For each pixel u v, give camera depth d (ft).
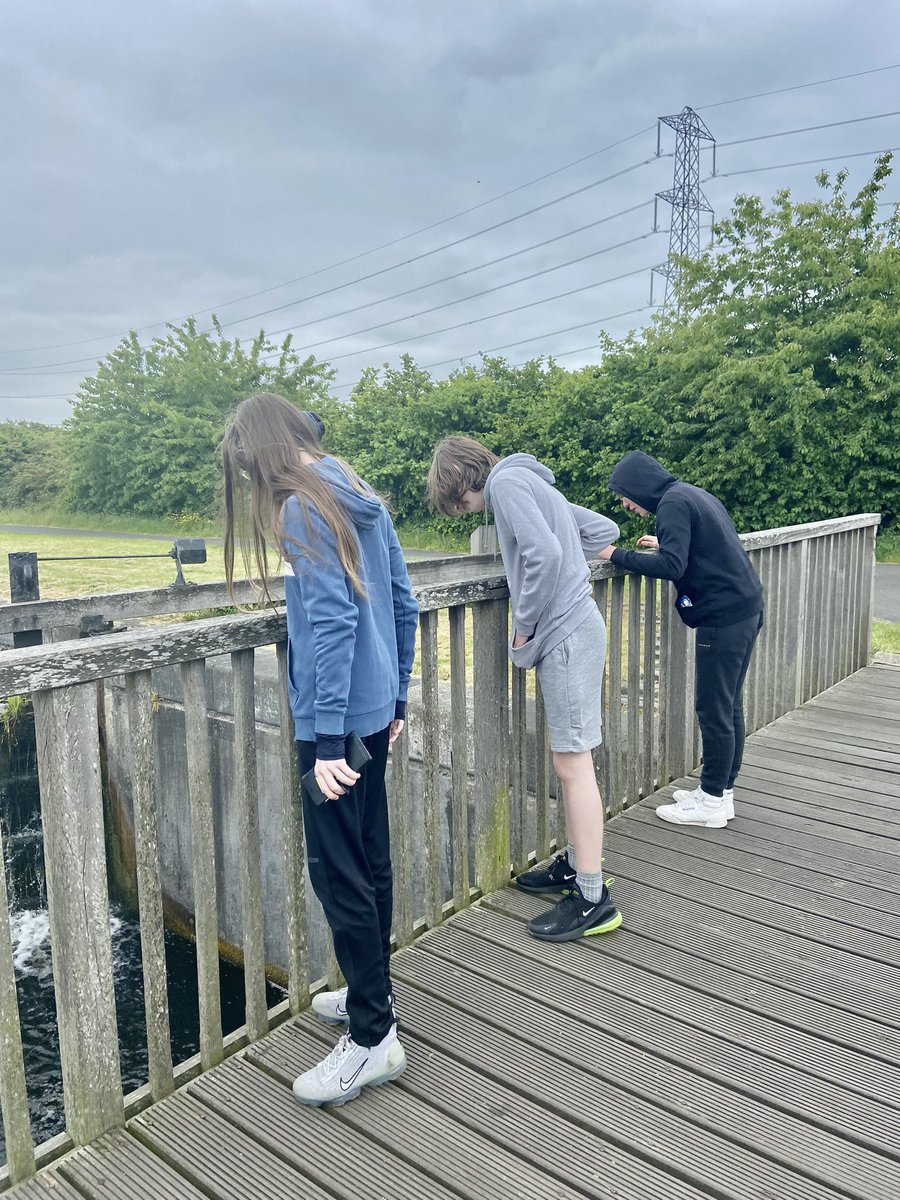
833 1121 5.74
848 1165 5.38
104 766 22.17
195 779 6.03
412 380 87.97
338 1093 5.87
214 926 6.28
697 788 11.59
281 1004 7.06
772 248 55.83
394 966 7.72
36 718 5.15
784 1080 6.15
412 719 16.14
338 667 5.13
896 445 50.55
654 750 12.21
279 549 5.18
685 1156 5.46
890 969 7.63
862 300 51.62
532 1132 5.68
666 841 10.32
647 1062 6.37
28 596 17.30
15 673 4.77
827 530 15.98
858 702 16.25
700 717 10.45
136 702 5.56
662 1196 5.16
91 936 5.46
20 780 22.03
